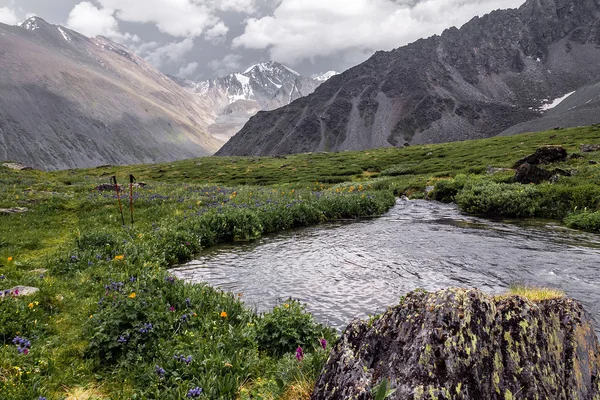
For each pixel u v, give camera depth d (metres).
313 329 8.18
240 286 12.64
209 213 21.62
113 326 7.71
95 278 11.78
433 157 96.25
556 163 39.03
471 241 17.73
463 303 4.49
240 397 5.96
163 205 25.84
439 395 3.84
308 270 14.28
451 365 4.03
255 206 25.39
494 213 25.58
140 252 15.05
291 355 7.00
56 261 13.27
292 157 145.88
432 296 4.75
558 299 5.46
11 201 24.67
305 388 5.47
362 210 28.08
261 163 125.12
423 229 21.34
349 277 13.23
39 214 22.52
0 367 6.39
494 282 12.05
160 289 10.08
